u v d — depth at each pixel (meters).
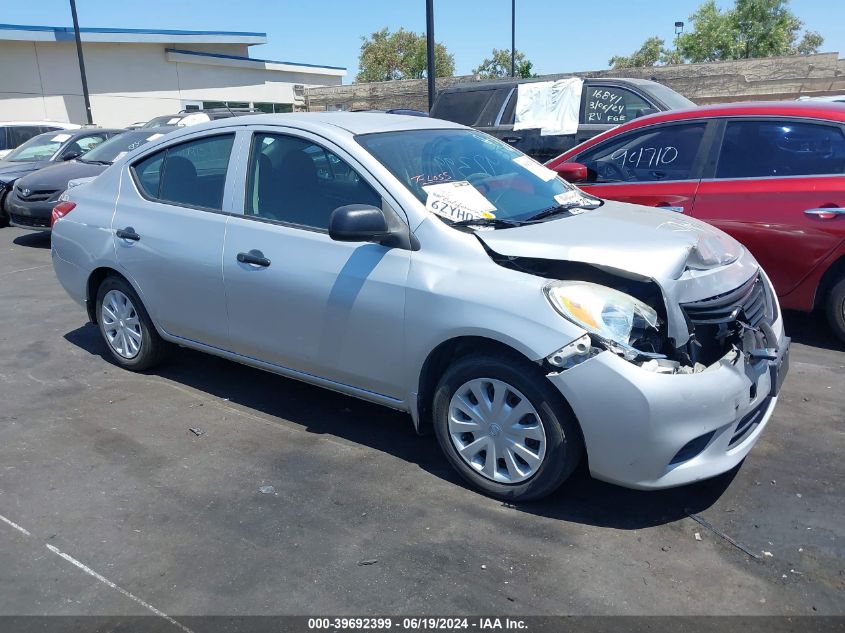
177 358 5.37
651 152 5.89
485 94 9.10
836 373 4.87
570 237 3.39
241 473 3.72
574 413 3.08
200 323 4.44
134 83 31.48
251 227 4.09
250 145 4.22
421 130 4.27
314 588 2.84
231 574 2.93
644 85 8.30
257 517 3.33
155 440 4.09
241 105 34.41
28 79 29.44
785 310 6.03
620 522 3.24
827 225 5.01
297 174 4.00
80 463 3.84
